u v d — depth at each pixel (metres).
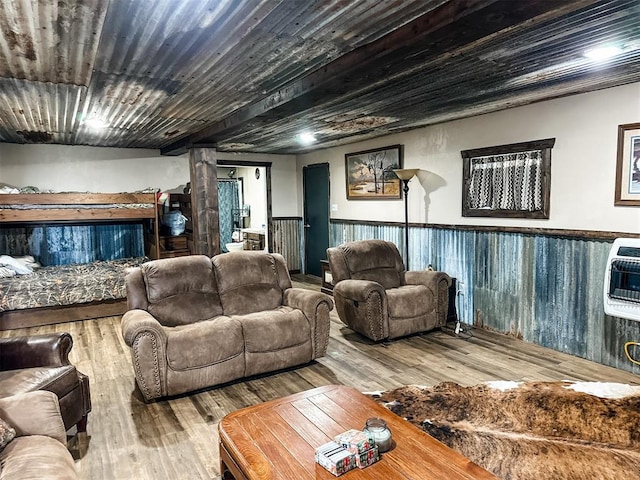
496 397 2.94
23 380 2.23
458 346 4.00
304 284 6.96
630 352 3.33
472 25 1.84
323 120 4.43
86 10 1.83
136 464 2.27
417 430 1.84
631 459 2.21
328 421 1.93
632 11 1.93
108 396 3.08
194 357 3.04
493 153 4.27
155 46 2.27
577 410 2.73
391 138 5.63
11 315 4.67
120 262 6.14
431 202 5.09
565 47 2.40
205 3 1.80
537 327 3.99
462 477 1.50
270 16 1.93
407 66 2.38
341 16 1.94
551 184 3.81
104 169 6.29
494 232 4.32
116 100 3.47
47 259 6.09
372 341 4.18
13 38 2.12
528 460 2.23
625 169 3.30
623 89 3.28
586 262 3.57
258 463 1.61
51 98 3.40
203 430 2.62
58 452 1.71
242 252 4.05
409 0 1.80
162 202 6.22
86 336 4.44
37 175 5.88
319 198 7.34
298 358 3.48
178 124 4.48
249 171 9.41
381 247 4.79
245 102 3.53
